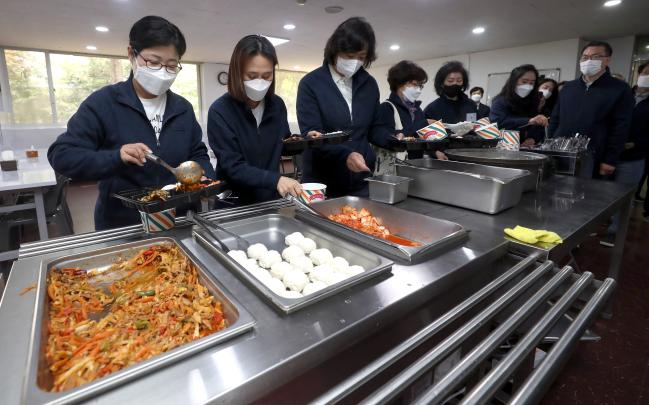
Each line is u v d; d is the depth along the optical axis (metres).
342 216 1.26
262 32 5.47
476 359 0.59
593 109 2.53
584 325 0.74
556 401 1.42
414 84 2.35
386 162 2.16
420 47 6.93
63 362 0.55
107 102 1.20
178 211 1.32
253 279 0.74
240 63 1.20
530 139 2.84
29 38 5.56
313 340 0.58
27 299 0.69
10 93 6.41
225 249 0.93
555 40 6.34
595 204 1.45
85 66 7.05
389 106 2.26
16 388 0.46
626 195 1.66
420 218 1.19
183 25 5.02
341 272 0.90
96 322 0.68
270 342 0.57
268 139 1.44
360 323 0.63
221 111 1.28
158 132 1.32
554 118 2.85
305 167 1.80
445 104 2.71
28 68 6.50
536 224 1.19
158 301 0.75
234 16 4.63
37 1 3.86
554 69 6.50
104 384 0.45
